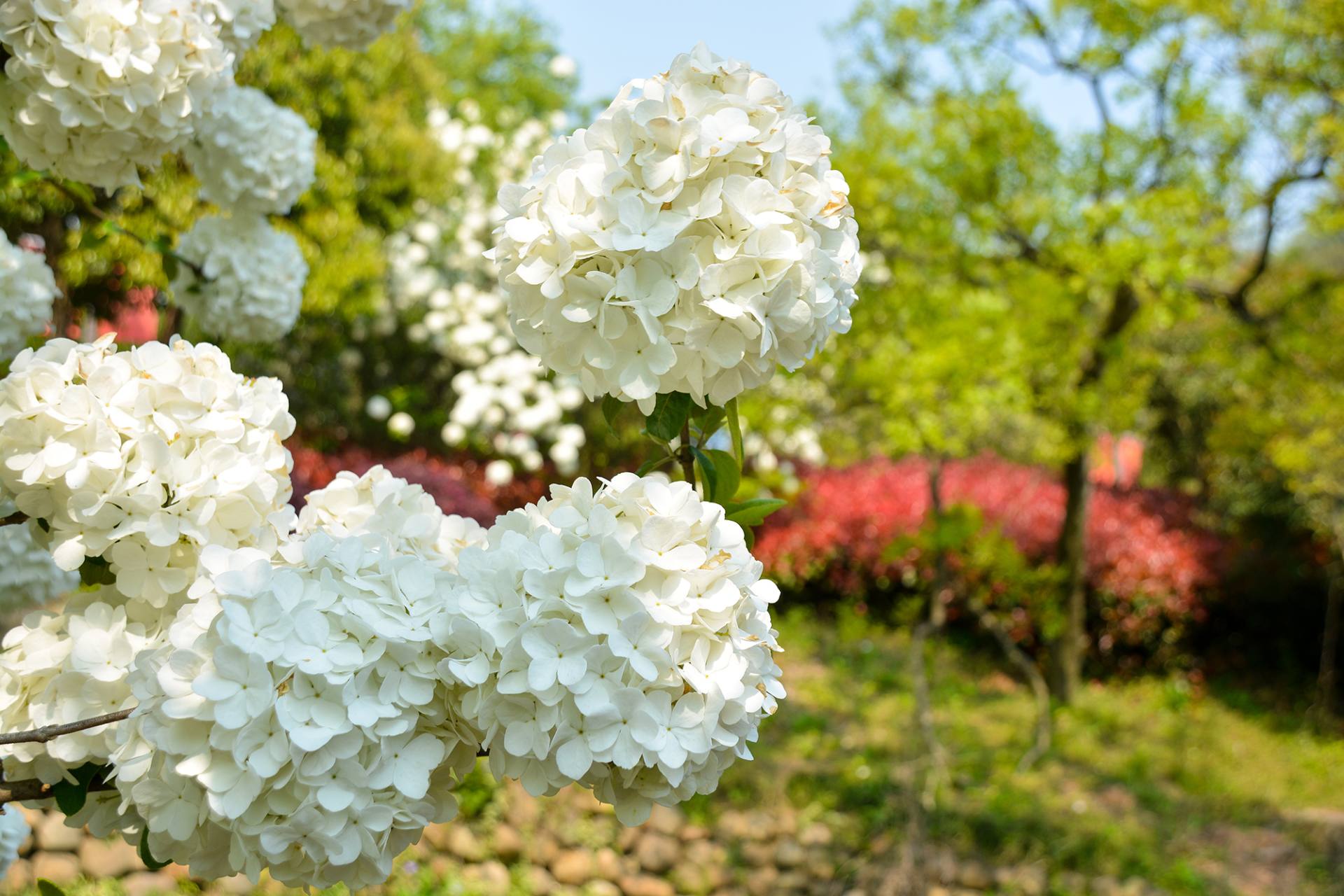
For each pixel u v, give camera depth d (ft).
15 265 5.97
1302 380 21.07
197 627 3.30
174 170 12.80
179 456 3.80
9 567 6.47
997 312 19.08
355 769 3.15
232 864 3.18
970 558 19.90
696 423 4.35
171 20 4.85
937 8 21.30
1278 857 17.62
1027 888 15.66
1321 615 28.07
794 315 3.59
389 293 27.63
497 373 26.18
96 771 3.91
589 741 3.21
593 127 3.64
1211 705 26.11
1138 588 27.66
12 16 4.64
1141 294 19.20
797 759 19.06
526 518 3.67
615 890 14.97
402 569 3.49
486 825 15.06
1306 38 18.67
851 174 20.59
